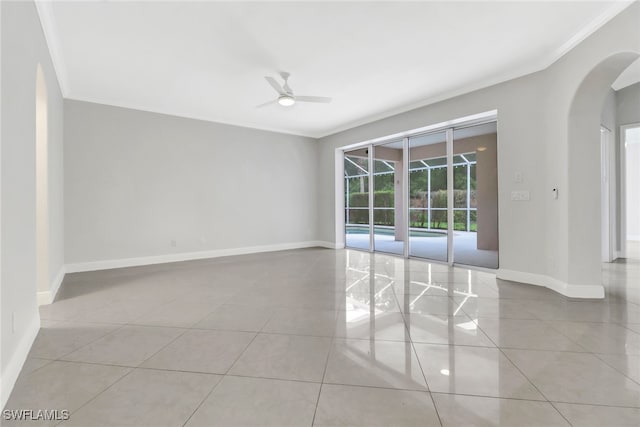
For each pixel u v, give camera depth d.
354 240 7.14
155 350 2.15
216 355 2.08
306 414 1.48
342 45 3.25
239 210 6.33
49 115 3.28
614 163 5.18
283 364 1.96
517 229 3.95
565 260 3.38
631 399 1.58
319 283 4.01
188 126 5.69
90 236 4.77
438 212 5.62
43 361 2.00
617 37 2.66
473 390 1.67
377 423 1.42
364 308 3.02
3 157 1.73
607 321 2.63
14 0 1.95
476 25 2.91
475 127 5.26
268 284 3.96
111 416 1.47
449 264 5.05
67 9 2.61
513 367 1.90
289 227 7.06
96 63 3.61
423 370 1.87
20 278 2.01
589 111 3.23
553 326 2.54
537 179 3.74
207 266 5.12
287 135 7.01
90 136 4.75
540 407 1.53
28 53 2.25
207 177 5.92
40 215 3.17
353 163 7.06
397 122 5.49
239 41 3.15
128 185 5.09
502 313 2.85
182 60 3.55
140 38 3.08
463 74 3.96
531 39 3.16
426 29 2.97
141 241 5.23
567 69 3.28
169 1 2.52
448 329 2.49
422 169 5.81
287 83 4.20
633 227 7.61
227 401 1.58
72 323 2.66
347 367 1.92
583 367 1.90
